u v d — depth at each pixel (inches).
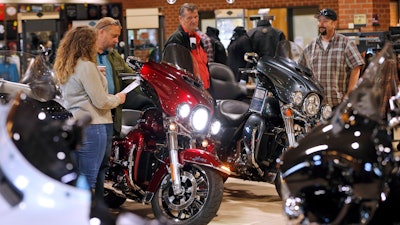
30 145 115.3
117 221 121.1
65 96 228.7
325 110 266.8
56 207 105.1
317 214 141.9
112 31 252.1
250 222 256.7
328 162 140.9
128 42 454.0
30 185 106.8
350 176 140.4
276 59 273.0
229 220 260.1
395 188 149.7
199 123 237.9
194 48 301.6
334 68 292.2
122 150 249.3
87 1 533.6
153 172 246.7
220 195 235.9
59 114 223.0
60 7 497.4
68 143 120.4
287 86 262.1
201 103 239.5
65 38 231.0
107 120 232.4
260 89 272.7
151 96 242.7
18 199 104.7
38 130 118.6
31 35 491.2
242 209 278.7
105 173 247.0
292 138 260.4
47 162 114.2
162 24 455.8
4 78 235.9
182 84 241.1
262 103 270.8
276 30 408.2
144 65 241.9
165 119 237.5
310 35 635.5
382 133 149.3
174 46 261.1
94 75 226.7
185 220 237.9
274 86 265.0
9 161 109.7
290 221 143.3
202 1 667.4
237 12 518.6
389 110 159.2
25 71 235.9
